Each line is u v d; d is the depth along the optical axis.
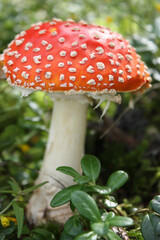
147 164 0.39
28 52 0.29
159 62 0.39
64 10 0.49
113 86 0.28
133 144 0.44
